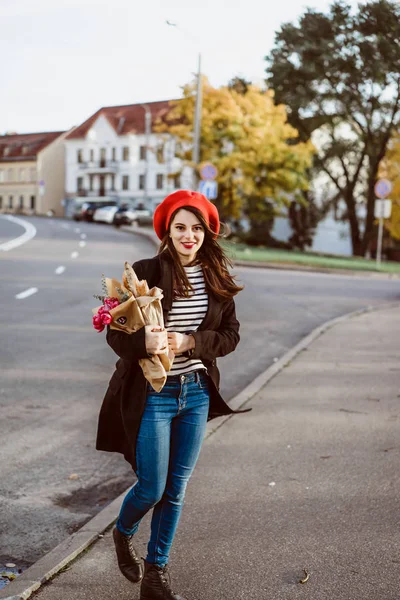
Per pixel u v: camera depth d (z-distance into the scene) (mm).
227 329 3424
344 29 42594
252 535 4141
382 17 41469
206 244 3428
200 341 3234
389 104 44688
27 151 99812
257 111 37312
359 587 3535
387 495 4801
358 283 22984
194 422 3338
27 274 19625
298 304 16797
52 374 8445
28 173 99312
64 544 3914
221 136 36875
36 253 26766
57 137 99188
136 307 3072
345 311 15984
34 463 5523
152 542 3396
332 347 10992
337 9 42469
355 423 6645
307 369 9250
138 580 3471
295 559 3834
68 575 3611
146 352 3078
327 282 22688
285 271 27328
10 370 8594
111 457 5750
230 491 4855
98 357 9516
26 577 3510
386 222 48938
